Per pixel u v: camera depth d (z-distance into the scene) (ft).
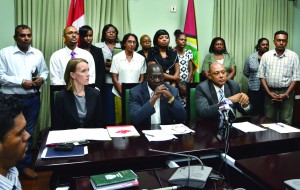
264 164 4.10
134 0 12.80
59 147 4.69
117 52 11.16
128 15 12.53
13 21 10.99
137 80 10.65
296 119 14.26
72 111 6.59
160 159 4.65
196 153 4.83
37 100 9.34
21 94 8.98
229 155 5.38
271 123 6.75
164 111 6.95
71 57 9.57
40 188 8.20
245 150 5.50
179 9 13.53
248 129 6.17
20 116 2.67
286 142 5.60
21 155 2.72
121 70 10.46
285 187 3.24
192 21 12.41
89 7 11.78
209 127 6.43
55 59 9.59
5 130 2.51
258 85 12.71
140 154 4.65
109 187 3.47
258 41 13.32
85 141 5.16
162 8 13.28
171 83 10.57
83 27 10.48
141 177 3.85
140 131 6.05
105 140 5.33
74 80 6.66
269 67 11.28
